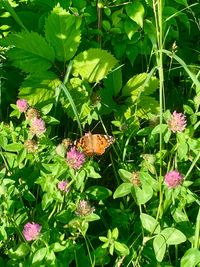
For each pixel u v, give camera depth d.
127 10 0.63
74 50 0.65
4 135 0.54
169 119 0.51
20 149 0.53
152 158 0.51
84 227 0.48
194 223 0.55
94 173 0.50
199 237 0.50
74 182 0.52
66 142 0.54
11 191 0.51
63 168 0.50
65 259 0.49
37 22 0.71
